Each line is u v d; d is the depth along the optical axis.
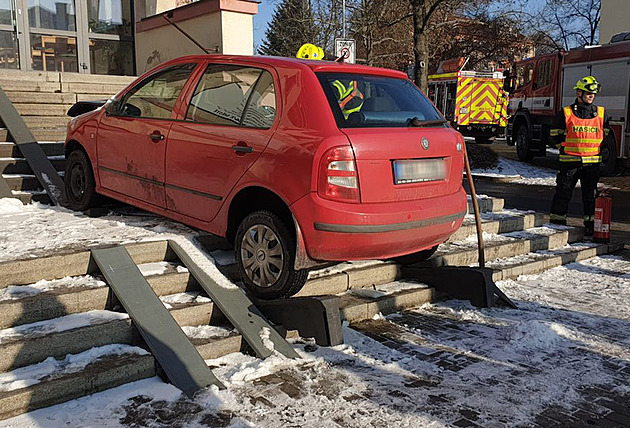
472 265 6.87
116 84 10.74
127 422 3.47
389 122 4.89
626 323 5.44
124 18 13.35
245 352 4.52
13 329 4.05
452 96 27.03
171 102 5.70
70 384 3.67
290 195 4.58
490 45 39.94
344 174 4.45
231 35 11.20
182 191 5.45
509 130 22.31
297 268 4.62
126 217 6.52
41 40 12.27
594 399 3.96
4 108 8.44
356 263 6.09
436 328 5.23
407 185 4.80
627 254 8.34
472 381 4.17
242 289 5.15
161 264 5.19
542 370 4.38
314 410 3.70
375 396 3.91
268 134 4.79
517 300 6.07
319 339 4.67
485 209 8.80
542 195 14.09
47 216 6.46
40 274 4.63
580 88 8.70
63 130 8.85
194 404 3.71
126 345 4.19
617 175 17.48
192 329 4.59
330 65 5.00
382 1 24.86
